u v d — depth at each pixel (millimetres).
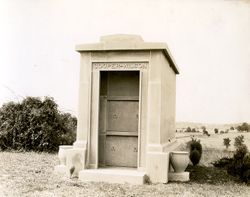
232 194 7617
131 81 9766
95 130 9172
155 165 8477
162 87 9117
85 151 9031
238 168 9156
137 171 8836
